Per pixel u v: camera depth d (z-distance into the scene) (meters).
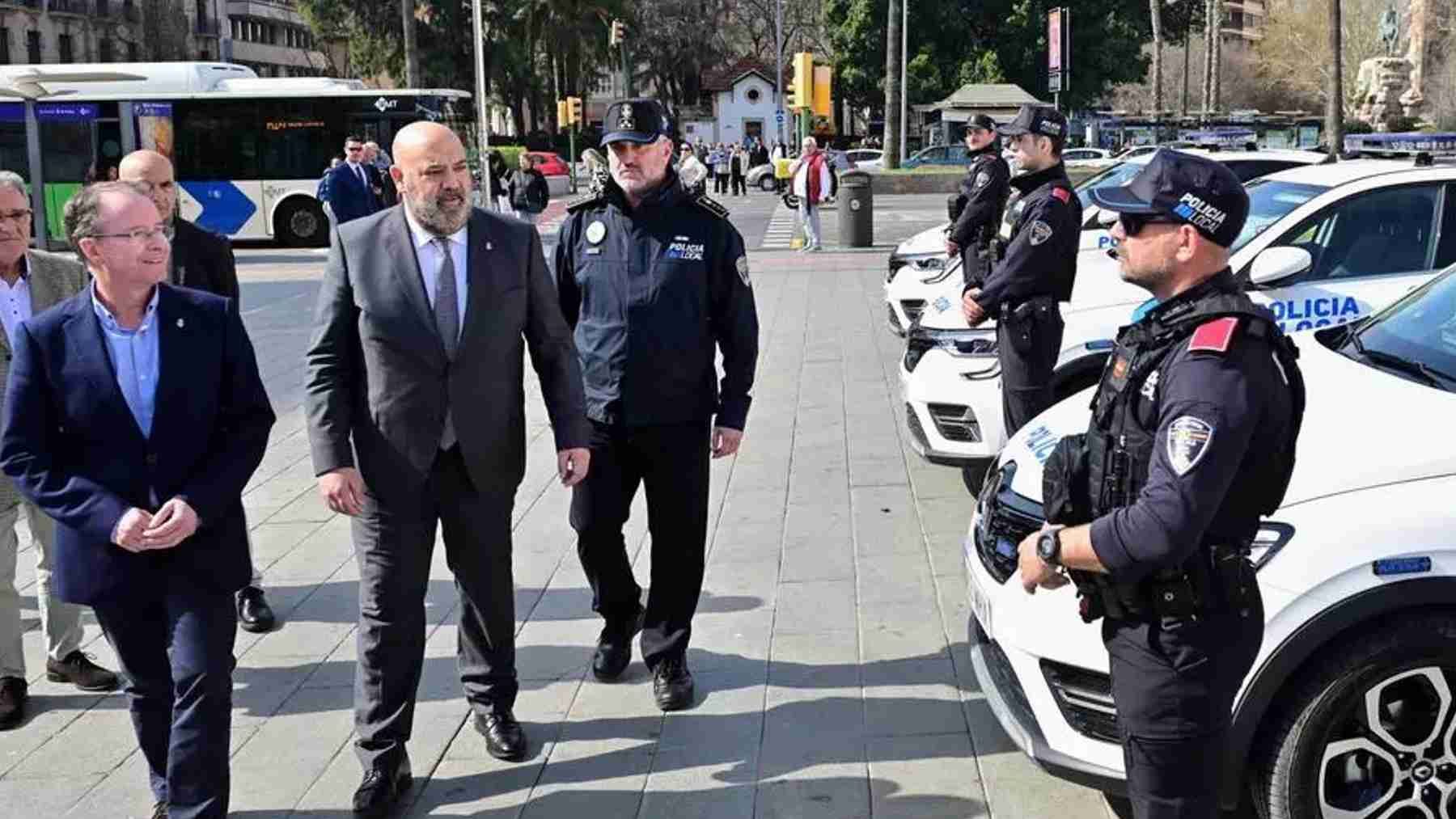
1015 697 3.51
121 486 3.40
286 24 83.44
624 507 4.58
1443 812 3.13
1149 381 2.54
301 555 6.26
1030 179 5.55
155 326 3.45
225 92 24.62
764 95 71.62
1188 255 2.52
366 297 3.76
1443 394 3.52
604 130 4.36
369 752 3.88
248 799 3.99
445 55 50.78
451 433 3.86
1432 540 3.03
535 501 7.05
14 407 3.38
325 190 12.93
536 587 5.75
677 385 4.34
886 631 5.05
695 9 68.44
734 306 4.43
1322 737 3.10
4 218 4.29
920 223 26.16
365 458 3.84
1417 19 46.06
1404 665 3.05
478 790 3.99
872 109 55.12
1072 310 6.42
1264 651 3.08
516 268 3.91
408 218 3.81
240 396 3.53
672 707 4.45
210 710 3.43
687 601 4.49
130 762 4.26
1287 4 63.97
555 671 4.84
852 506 6.69
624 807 3.85
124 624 3.58
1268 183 7.14
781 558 5.95
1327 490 3.17
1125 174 9.61
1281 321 6.12
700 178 19.48
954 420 6.43
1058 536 2.58
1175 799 2.61
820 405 9.09
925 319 6.78
